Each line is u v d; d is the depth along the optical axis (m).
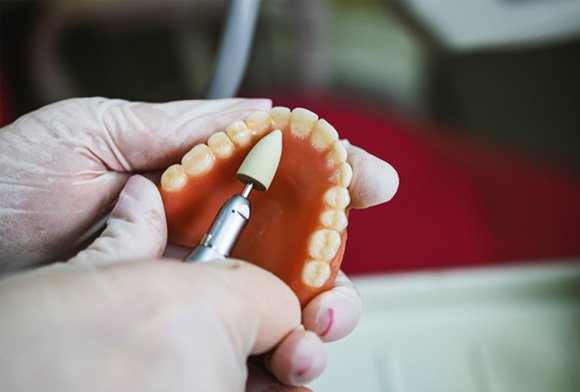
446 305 1.07
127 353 0.42
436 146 1.38
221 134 0.56
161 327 0.43
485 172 1.34
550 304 1.08
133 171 0.72
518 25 1.40
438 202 1.31
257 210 0.57
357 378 0.99
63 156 0.69
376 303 1.06
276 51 1.40
